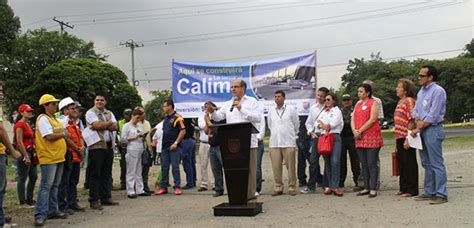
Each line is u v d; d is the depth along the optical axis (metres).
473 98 53.97
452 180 9.24
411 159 7.79
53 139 6.64
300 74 10.70
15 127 8.12
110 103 36.88
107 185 8.31
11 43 35.12
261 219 6.48
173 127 9.53
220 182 8.98
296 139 9.13
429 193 7.39
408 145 7.61
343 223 5.97
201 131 9.95
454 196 7.45
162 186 9.59
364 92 8.18
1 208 6.26
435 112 7.04
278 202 7.88
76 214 7.43
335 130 8.33
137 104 37.88
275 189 8.73
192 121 10.92
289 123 8.62
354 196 8.13
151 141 10.25
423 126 7.14
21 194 8.48
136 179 9.38
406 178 7.88
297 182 10.25
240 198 6.91
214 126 7.02
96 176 7.93
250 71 10.95
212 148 8.84
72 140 7.51
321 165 13.83
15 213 7.70
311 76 10.66
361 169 8.69
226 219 6.59
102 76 35.97
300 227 5.87
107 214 7.39
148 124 10.01
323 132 8.50
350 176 11.24
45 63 39.94
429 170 7.38
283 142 8.56
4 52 35.53
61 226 6.51
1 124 6.14
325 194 8.46
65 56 40.62
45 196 6.62
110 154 8.31
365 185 8.16
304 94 10.66
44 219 6.59
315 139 8.75
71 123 7.58
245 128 6.90
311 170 8.79
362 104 8.20
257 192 8.87
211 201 8.39
